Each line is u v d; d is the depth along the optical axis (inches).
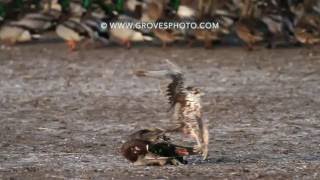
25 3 4384.8
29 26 4249.5
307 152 2065.7
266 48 4136.3
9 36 4239.7
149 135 1900.8
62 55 3919.8
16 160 1993.1
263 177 1793.8
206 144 1838.1
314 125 2427.4
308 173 1831.9
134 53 3961.6
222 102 2800.2
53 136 2297.0
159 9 4170.8
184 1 4195.4
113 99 2871.6
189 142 2188.7
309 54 3927.2
